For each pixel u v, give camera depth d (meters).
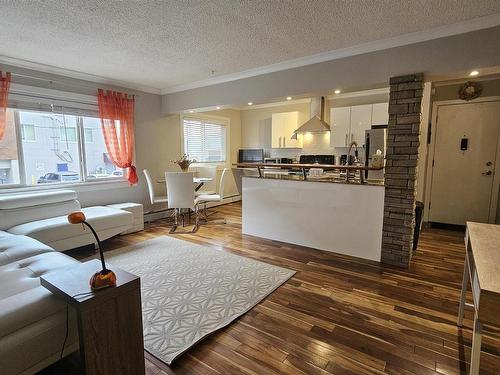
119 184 4.52
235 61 3.47
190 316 2.06
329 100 5.92
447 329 1.93
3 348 1.16
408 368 1.57
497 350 1.72
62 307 1.38
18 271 1.87
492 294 0.98
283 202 3.74
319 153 6.14
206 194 5.03
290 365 1.60
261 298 2.32
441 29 2.53
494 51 2.38
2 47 2.97
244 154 7.03
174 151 5.44
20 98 3.42
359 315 2.09
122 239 3.92
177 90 4.80
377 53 2.89
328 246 3.43
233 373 1.54
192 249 3.50
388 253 3.04
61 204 3.48
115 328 1.28
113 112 4.27
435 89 4.43
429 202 4.70
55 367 1.57
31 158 3.64
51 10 2.19
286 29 2.55
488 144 4.21
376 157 3.11
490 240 1.57
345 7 2.17
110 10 2.20
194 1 2.07
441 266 2.99
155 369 1.57
